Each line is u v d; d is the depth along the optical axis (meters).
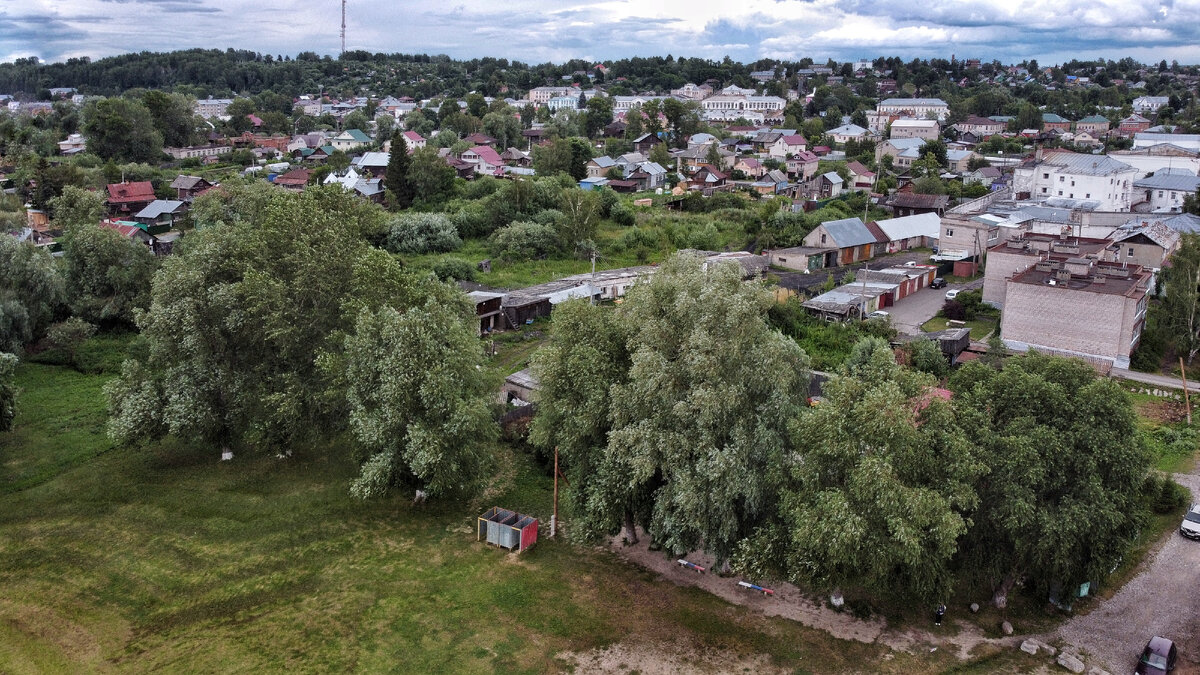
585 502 37.56
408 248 105.06
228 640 33.06
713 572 37.44
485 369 49.19
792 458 32.75
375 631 33.47
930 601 32.59
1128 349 62.94
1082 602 34.94
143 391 47.12
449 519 42.66
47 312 69.12
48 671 31.36
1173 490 42.28
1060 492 32.09
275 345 49.84
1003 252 77.38
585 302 42.28
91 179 133.25
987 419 33.28
